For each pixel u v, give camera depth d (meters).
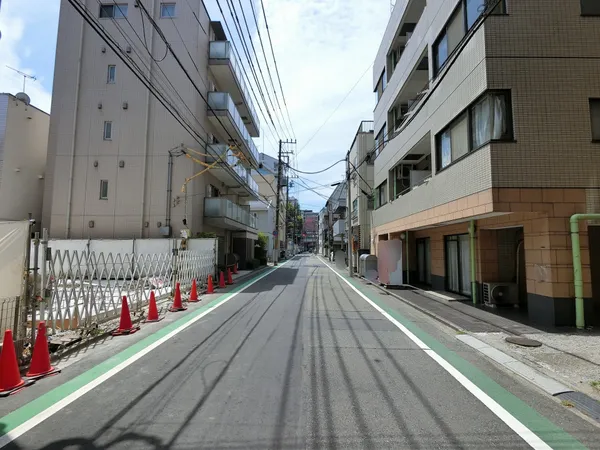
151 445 3.09
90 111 19.77
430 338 6.80
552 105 7.79
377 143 20.62
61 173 19.53
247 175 27.16
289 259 53.09
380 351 5.92
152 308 8.32
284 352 5.80
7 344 4.40
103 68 19.91
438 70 11.12
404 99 16.16
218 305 10.44
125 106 19.69
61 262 6.76
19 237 5.38
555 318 7.50
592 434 3.33
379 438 3.23
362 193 25.16
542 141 7.70
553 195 7.62
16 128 19.94
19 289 5.34
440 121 10.48
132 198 19.39
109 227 19.28
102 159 19.61
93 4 19.91
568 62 7.87
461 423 3.52
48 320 6.35
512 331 7.12
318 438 3.23
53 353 5.57
